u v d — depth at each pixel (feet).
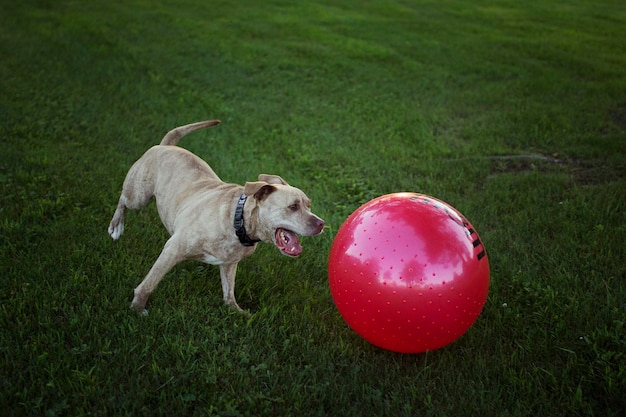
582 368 7.62
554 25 31.45
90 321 8.11
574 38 28.25
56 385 6.93
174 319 8.40
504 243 10.83
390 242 6.88
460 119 17.97
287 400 7.07
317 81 21.52
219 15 30.94
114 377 7.16
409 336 7.09
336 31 28.81
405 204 7.25
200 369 7.43
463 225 7.21
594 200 12.18
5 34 24.48
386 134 16.88
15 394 6.70
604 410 6.95
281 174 13.66
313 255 10.54
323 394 7.10
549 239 10.90
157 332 8.17
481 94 19.95
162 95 18.98
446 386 7.48
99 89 19.04
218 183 8.84
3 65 20.49
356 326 7.45
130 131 15.88
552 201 12.45
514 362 7.82
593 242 10.52
